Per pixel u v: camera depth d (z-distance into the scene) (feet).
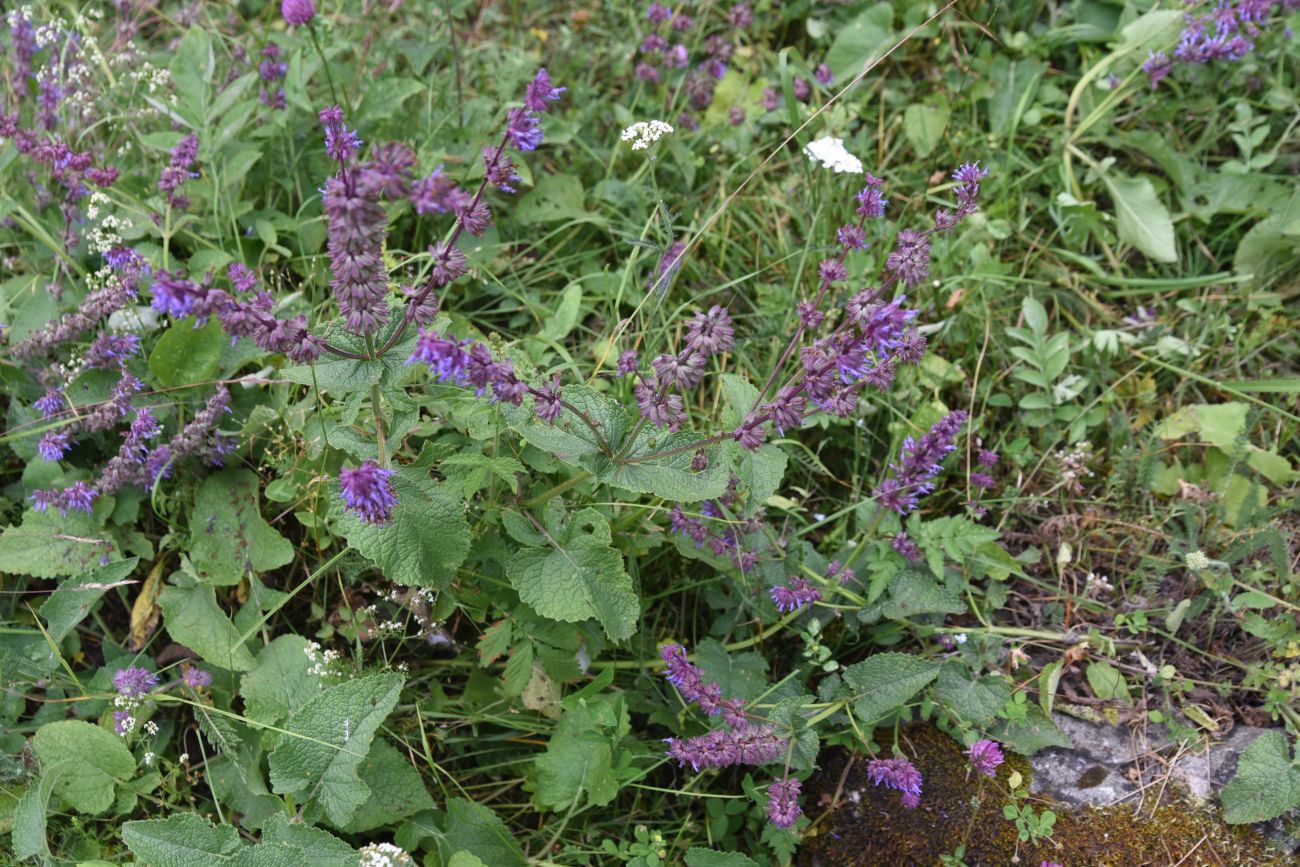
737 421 3.36
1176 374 4.11
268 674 3.52
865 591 3.66
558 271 4.20
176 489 3.74
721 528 3.62
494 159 2.99
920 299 4.16
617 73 4.62
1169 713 3.50
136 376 3.73
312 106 4.07
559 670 3.53
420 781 3.45
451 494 3.28
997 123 4.51
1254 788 3.36
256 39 4.36
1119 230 4.30
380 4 4.53
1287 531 3.77
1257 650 3.58
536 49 4.74
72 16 4.54
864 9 4.71
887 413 4.01
